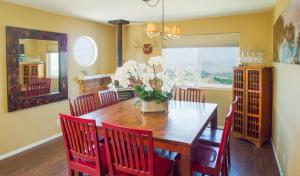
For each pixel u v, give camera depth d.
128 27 5.34
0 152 3.27
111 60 5.45
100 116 2.56
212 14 4.15
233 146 3.65
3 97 3.28
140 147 1.72
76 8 3.62
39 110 3.82
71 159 2.14
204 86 4.71
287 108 2.47
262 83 3.56
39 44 3.70
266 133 3.75
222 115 4.55
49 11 3.82
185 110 2.85
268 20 4.04
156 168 1.96
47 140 3.97
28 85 3.57
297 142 2.00
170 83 2.58
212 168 1.97
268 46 4.06
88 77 4.62
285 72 2.58
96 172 2.00
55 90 4.05
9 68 3.28
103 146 2.37
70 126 2.00
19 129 3.51
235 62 4.49
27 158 3.26
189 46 4.75
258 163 3.06
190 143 1.77
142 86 2.63
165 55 5.07
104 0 3.16
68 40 4.27
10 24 3.30
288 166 2.37
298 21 1.86
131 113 2.69
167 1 3.23
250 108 3.71
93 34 4.85
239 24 4.25
